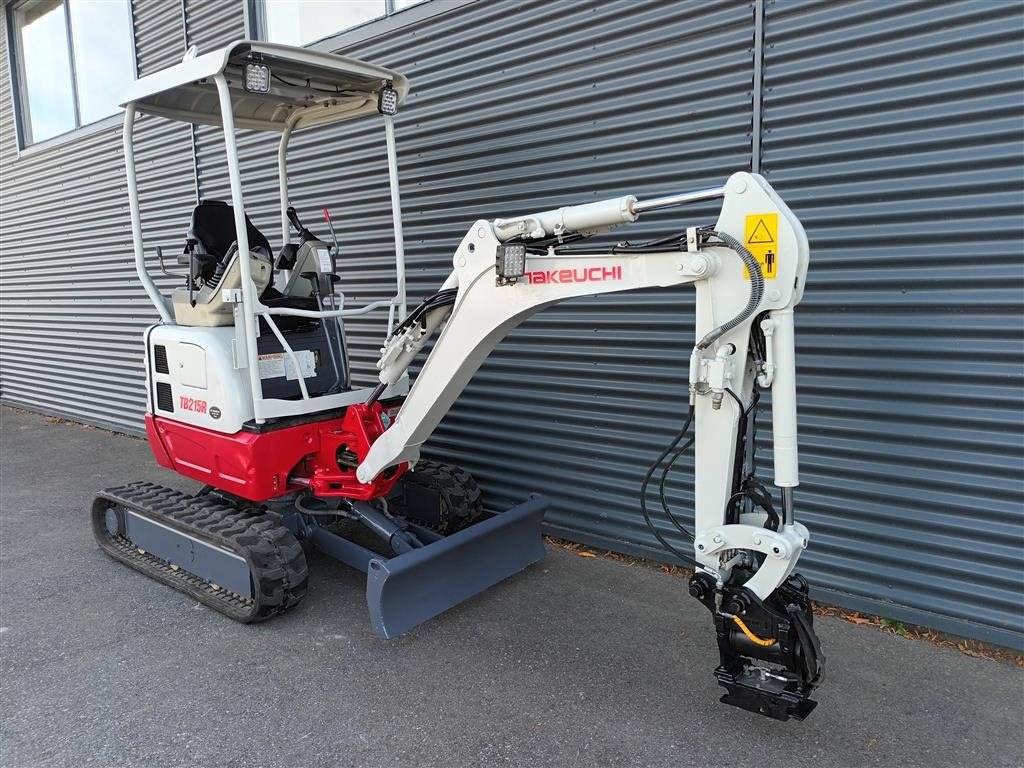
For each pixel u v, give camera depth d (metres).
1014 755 2.53
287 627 3.54
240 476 3.60
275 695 2.96
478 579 3.73
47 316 9.20
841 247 3.42
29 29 8.95
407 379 4.15
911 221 3.24
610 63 4.06
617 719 2.76
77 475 6.40
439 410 3.28
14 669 3.19
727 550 2.47
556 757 2.55
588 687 2.98
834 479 3.56
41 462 6.88
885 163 3.27
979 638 3.24
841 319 3.45
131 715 2.84
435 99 4.93
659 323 4.02
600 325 4.27
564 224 2.68
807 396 3.59
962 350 3.17
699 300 2.41
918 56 3.15
